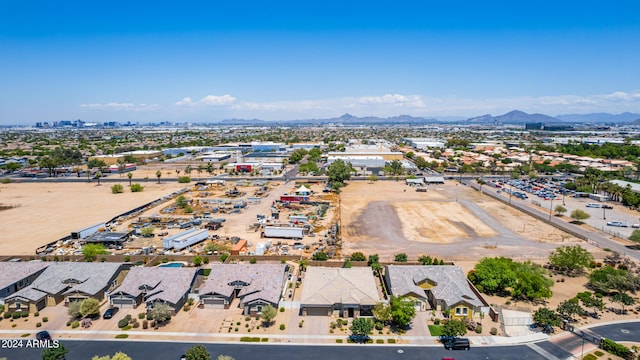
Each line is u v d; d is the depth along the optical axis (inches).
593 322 2313.0
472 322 2303.2
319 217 4726.9
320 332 2223.2
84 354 2009.1
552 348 2065.7
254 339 2144.4
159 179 7554.1
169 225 4362.7
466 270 3088.1
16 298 2447.1
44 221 4648.1
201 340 2146.9
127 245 3772.1
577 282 2898.6
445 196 5999.0
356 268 2795.3
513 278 2628.0
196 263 3152.1
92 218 4771.2
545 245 3710.6
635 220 4566.9
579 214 4389.8
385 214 4884.4
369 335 2193.7
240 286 2618.1
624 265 3019.2
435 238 3932.1
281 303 2541.8
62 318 2388.0
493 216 4788.4
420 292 2509.8
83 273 2746.1
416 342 2129.7
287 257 3302.2
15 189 6707.7
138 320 2354.8
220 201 5546.3
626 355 1956.2
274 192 6338.6
